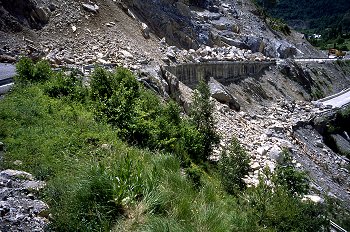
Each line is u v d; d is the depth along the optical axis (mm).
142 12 44062
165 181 9211
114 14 37625
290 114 46062
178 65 35750
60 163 10078
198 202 9031
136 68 28484
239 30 61656
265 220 10539
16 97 15695
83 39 31312
